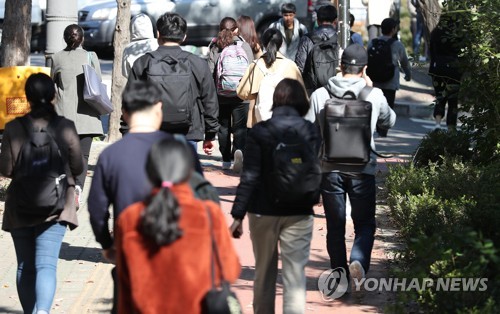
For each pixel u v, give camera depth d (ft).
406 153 107.76
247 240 64.44
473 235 43.19
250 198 42.14
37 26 169.78
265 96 65.05
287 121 41.91
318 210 74.64
